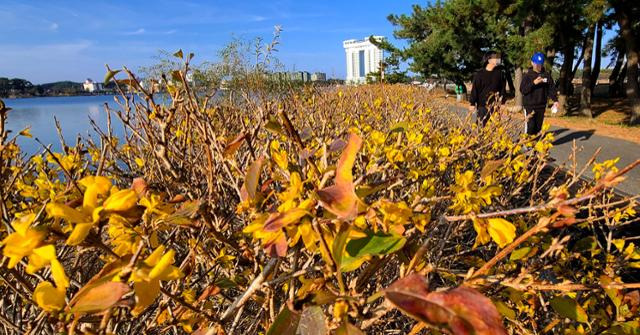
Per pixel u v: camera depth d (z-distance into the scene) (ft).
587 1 42.55
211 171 3.55
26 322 3.87
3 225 3.29
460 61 74.08
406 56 77.20
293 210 2.28
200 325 3.16
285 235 2.50
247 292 2.71
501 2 51.29
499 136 11.34
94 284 1.98
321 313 2.11
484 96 19.84
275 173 3.28
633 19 41.42
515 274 3.85
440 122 18.79
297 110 10.34
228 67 21.18
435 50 70.79
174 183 4.59
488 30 59.82
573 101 69.31
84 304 1.87
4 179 5.12
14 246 1.87
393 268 5.23
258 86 17.52
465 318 1.59
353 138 2.25
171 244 4.15
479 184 7.46
